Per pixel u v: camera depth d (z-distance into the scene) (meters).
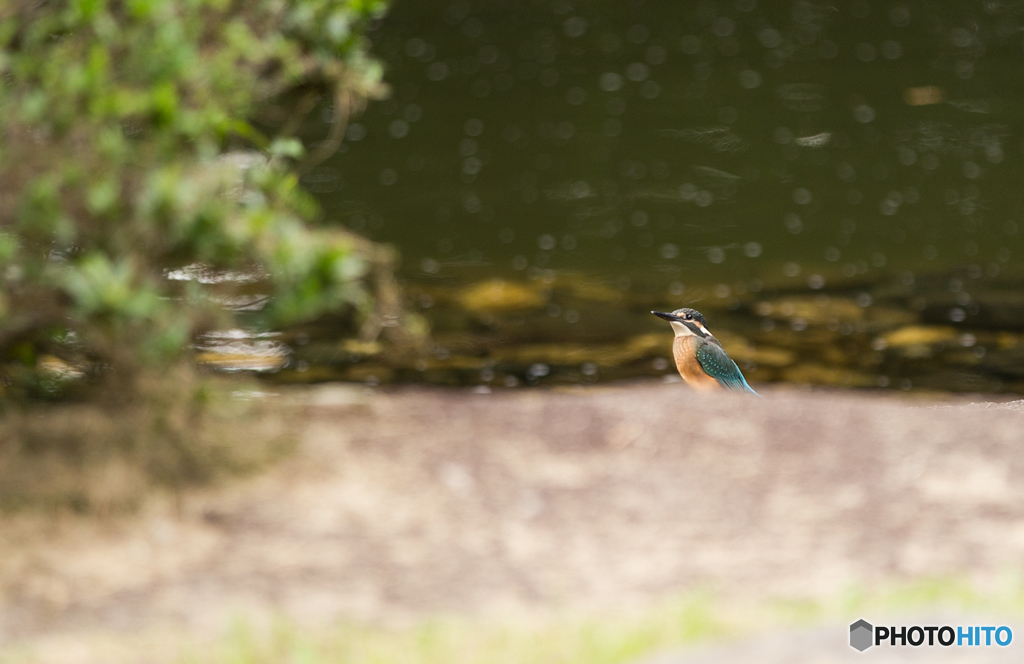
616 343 15.81
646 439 13.07
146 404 12.20
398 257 19.55
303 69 10.77
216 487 11.71
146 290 9.54
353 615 9.27
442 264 19.22
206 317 11.48
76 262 9.99
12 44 10.27
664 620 8.04
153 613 9.38
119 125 10.13
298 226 10.02
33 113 9.51
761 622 7.59
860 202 22.91
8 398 12.34
